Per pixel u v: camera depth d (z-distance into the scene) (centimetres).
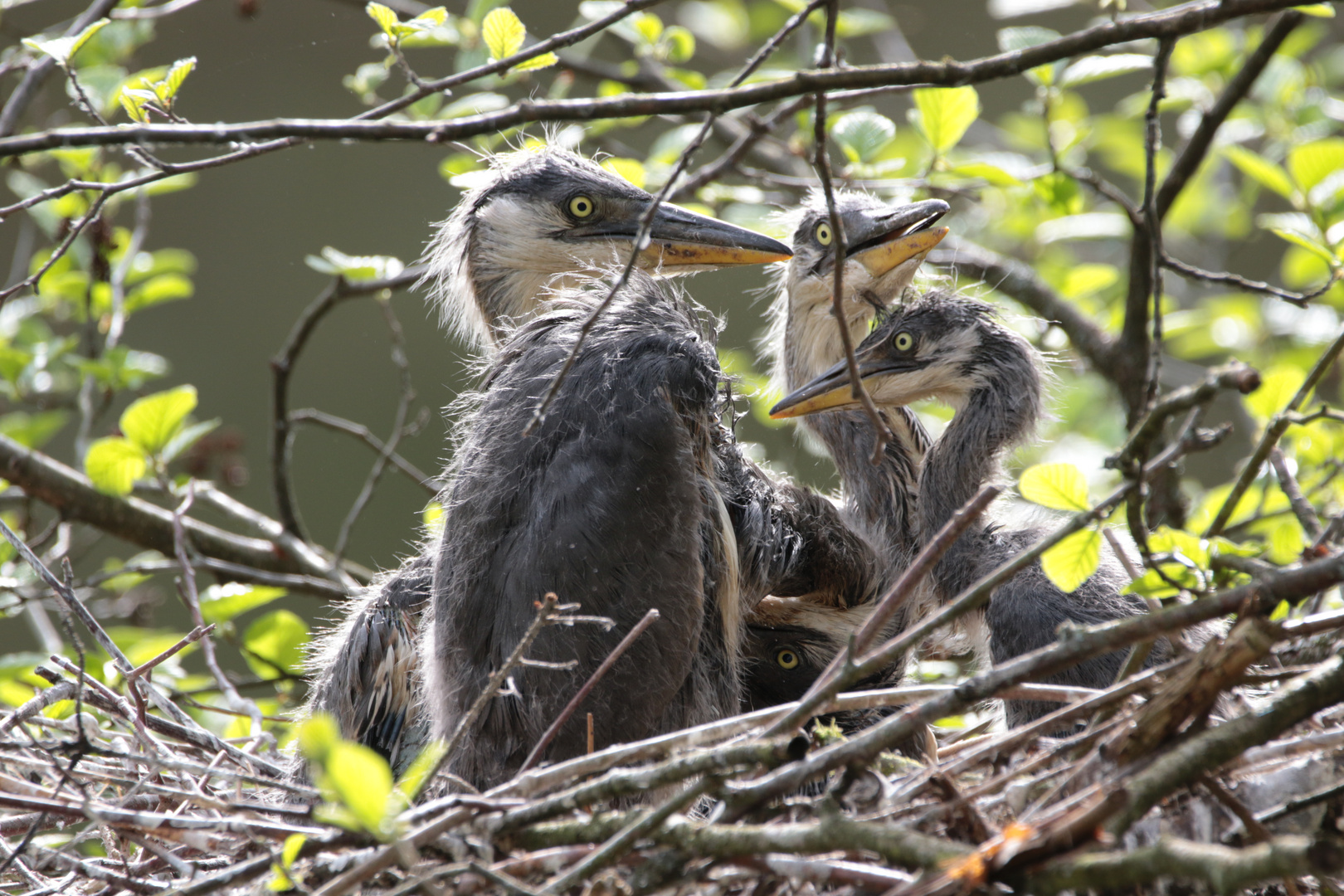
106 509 1018
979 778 580
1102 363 1012
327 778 413
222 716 914
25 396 1054
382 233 2225
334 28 2045
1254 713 440
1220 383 461
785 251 844
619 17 576
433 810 484
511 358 716
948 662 882
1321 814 511
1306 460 859
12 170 1143
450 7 1642
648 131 1719
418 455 2028
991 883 407
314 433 2028
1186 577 544
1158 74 640
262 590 891
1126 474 493
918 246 835
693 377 648
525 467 625
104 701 676
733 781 521
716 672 641
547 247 877
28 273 1249
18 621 1758
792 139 1215
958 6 2138
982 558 743
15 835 643
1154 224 648
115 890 593
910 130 1291
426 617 690
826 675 529
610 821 475
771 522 736
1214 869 371
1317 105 1158
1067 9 1984
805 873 453
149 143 507
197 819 511
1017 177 950
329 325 2142
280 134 508
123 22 1025
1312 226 805
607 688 584
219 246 2194
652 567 596
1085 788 466
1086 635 453
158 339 2117
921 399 795
